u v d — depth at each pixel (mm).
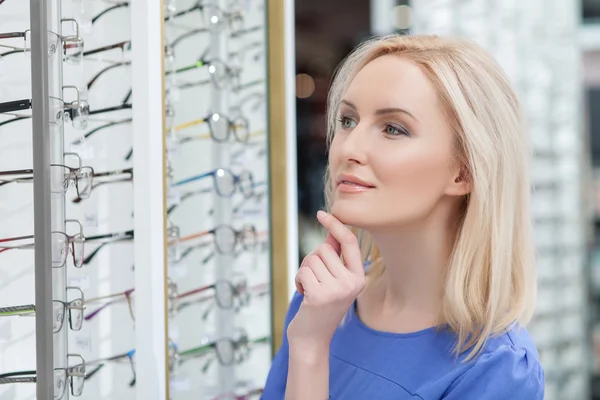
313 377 1027
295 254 1515
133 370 1052
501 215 1025
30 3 916
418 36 1088
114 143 1034
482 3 3039
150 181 1054
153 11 1045
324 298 1010
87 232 1009
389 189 982
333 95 1190
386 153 979
